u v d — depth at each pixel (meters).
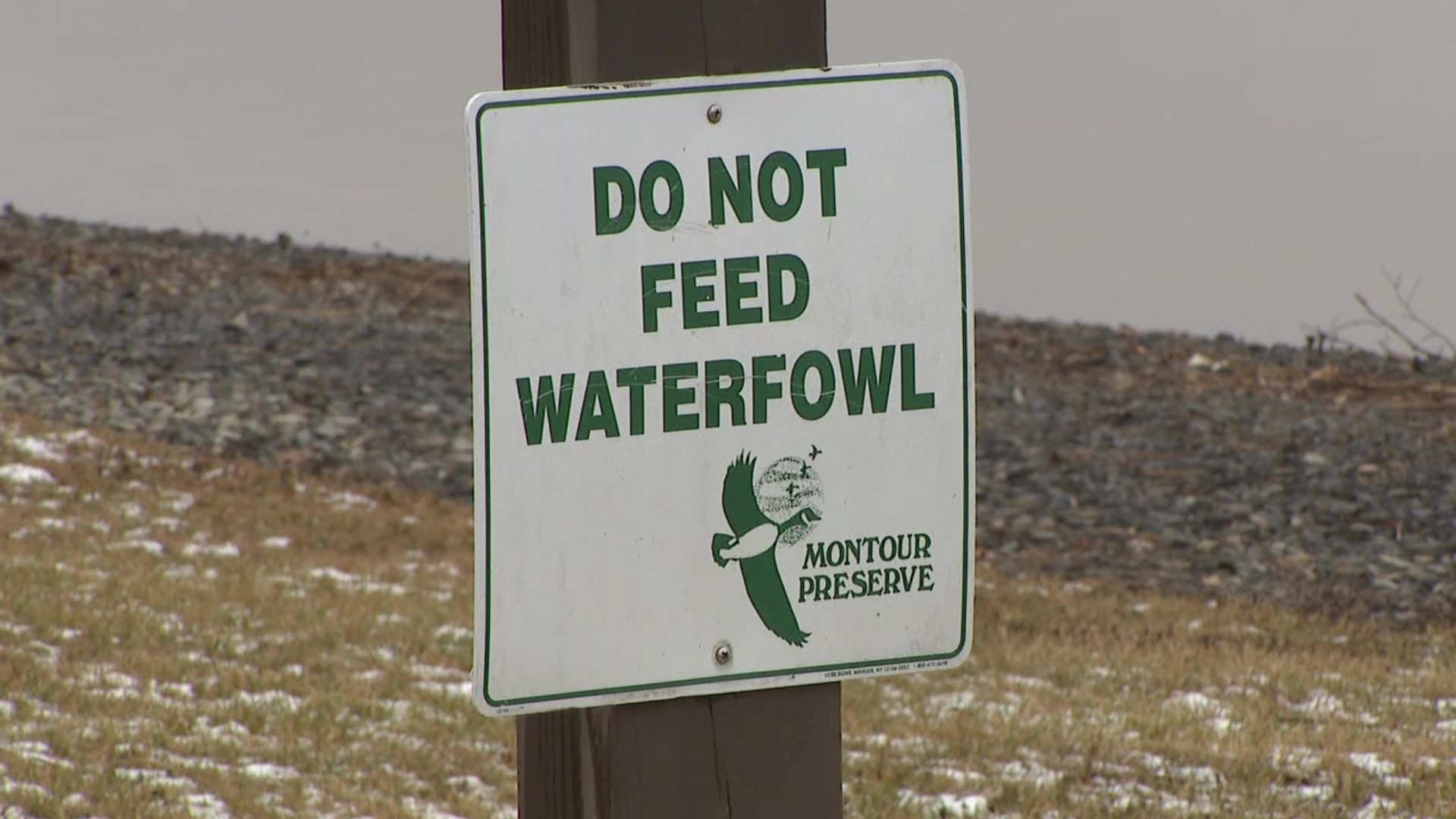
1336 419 128.88
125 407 110.31
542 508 11.39
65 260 166.88
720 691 11.77
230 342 138.00
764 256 11.67
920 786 41.53
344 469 100.25
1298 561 87.56
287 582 66.50
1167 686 57.62
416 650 56.22
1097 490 104.88
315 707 45.78
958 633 12.12
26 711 41.66
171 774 37.84
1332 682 58.38
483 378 11.29
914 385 11.93
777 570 11.78
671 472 11.59
